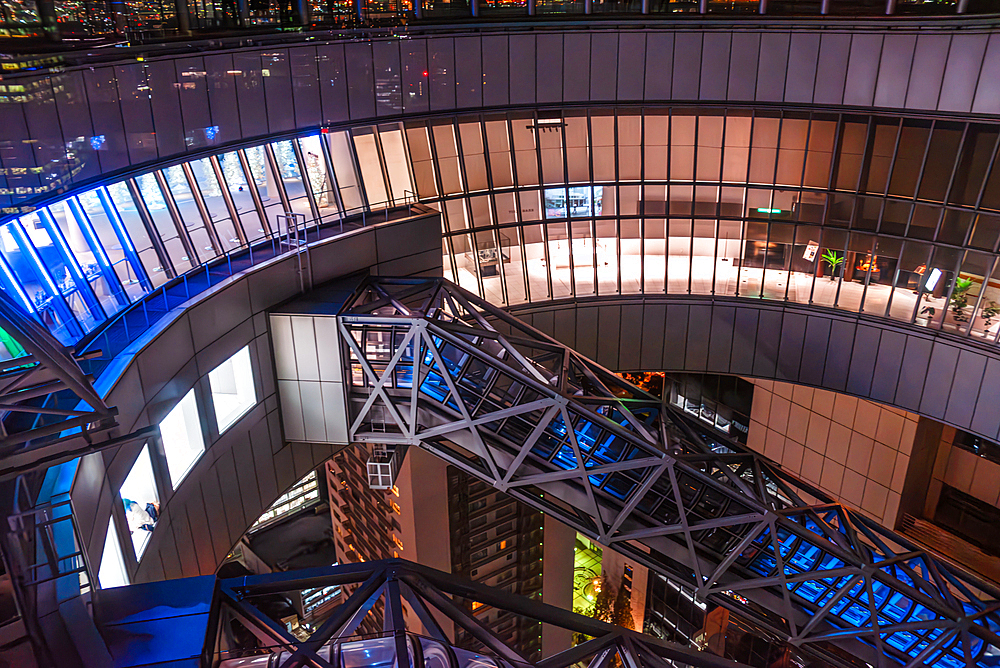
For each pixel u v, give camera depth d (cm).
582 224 3334
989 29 2666
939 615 2247
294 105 2522
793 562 2398
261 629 1141
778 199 3253
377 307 2369
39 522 998
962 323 3027
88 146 1805
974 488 4147
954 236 2964
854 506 4628
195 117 2167
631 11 3080
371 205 2880
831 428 4650
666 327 3506
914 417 4131
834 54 2986
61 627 912
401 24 2812
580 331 3469
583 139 3228
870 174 3081
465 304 2684
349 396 2467
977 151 2819
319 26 2589
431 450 2452
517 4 3003
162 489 1861
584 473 2208
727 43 3084
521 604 1323
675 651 1426
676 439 2508
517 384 2512
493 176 3183
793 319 3388
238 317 2188
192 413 2012
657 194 3328
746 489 2272
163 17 2083
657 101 3183
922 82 2861
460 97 3016
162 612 1086
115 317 1902
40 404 1374
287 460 2577
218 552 2234
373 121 2803
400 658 1039
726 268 3412
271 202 2550
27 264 1731
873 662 2284
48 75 1675
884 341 3234
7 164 1553
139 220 2108
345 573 1230
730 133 3206
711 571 2312
